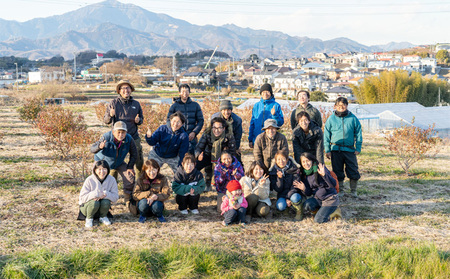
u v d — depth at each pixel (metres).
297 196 6.37
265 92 7.70
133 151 6.70
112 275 4.34
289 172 6.51
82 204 5.89
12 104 39.91
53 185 8.01
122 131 6.30
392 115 28.50
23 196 7.16
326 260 4.81
